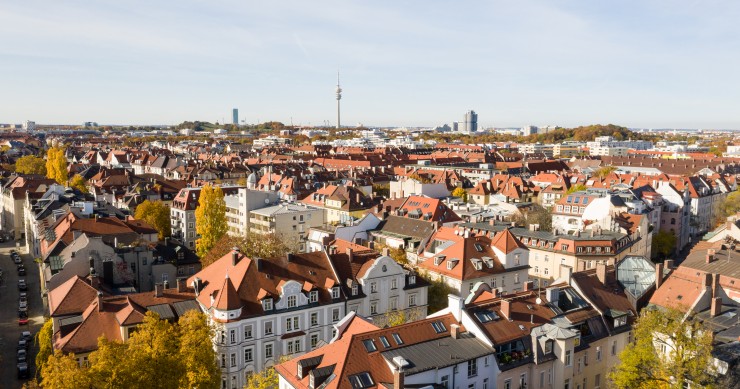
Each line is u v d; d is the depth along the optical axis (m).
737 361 68.94
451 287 125.31
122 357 72.50
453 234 143.75
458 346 77.56
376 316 113.62
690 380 68.81
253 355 99.31
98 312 95.38
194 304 102.12
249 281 102.00
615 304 93.94
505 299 86.19
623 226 171.75
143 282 129.62
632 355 72.75
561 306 90.62
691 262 110.38
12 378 108.31
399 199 193.00
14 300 150.50
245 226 198.25
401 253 142.25
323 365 74.06
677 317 74.31
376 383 70.12
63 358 71.38
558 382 82.19
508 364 78.75
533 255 157.62
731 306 89.19
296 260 109.94
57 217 164.12
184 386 76.19
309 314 105.00
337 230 160.00
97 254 121.88
